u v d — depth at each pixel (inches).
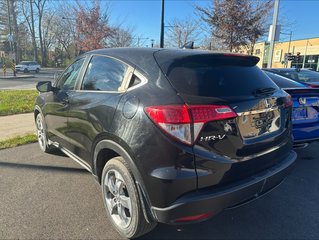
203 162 92.3
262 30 604.7
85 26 1160.2
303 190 152.9
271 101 115.3
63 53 2480.3
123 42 1382.9
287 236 114.7
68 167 180.4
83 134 133.0
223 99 98.5
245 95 106.3
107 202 119.5
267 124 113.8
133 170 98.9
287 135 127.6
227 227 119.9
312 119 178.1
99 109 117.2
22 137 242.1
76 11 1197.1
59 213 128.4
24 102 433.4
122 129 102.1
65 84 161.2
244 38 605.6
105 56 130.9
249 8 581.6
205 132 92.6
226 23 586.2
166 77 100.2
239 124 100.3
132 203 102.4
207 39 908.6
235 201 97.7
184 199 90.7
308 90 175.5
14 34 2129.7
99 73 130.4
